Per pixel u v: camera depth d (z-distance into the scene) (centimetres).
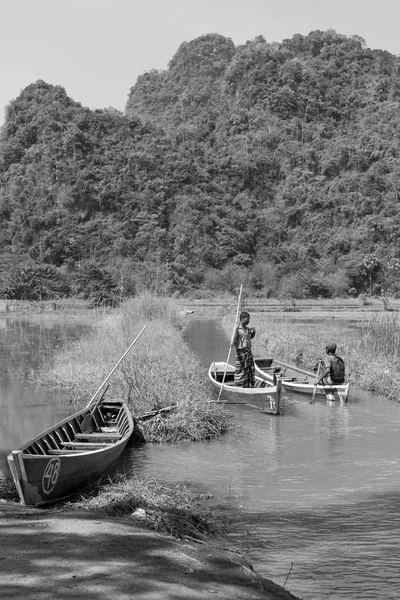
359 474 981
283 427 1291
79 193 10650
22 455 736
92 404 1195
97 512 730
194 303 6531
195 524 743
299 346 2419
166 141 12056
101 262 9225
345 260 9888
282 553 690
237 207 11256
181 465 1023
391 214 10725
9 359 2314
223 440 1184
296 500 862
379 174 11681
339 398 1568
